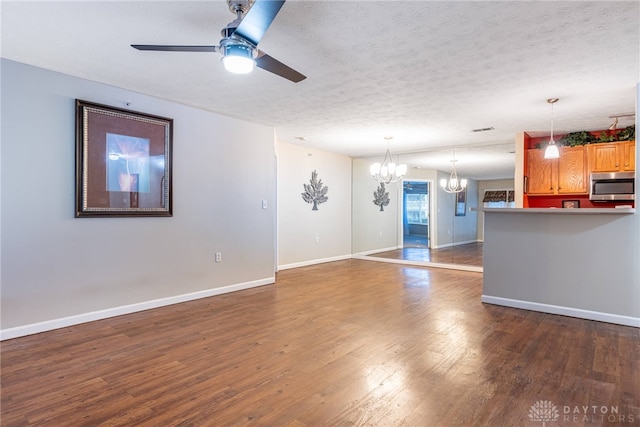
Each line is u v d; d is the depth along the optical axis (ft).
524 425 5.74
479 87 11.18
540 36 7.89
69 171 10.50
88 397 6.61
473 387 6.96
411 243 26.37
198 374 7.52
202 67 9.80
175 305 12.87
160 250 12.68
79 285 10.75
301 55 8.93
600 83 10.73
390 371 7.64
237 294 14.57
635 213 10.68
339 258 24.82
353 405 6.34
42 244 10.03
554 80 10.54
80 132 10.61
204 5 6.83
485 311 12.17
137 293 12.07
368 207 26.55
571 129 16.62
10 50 8.82
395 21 7.29
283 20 7.25
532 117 14.57
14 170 9.55
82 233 10.80
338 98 12.35
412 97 12.16
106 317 11.30
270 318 11.34
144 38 8.22
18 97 9.58
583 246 11.48
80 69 10.00
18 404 6.37
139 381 7.22
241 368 7.80
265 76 10.39
